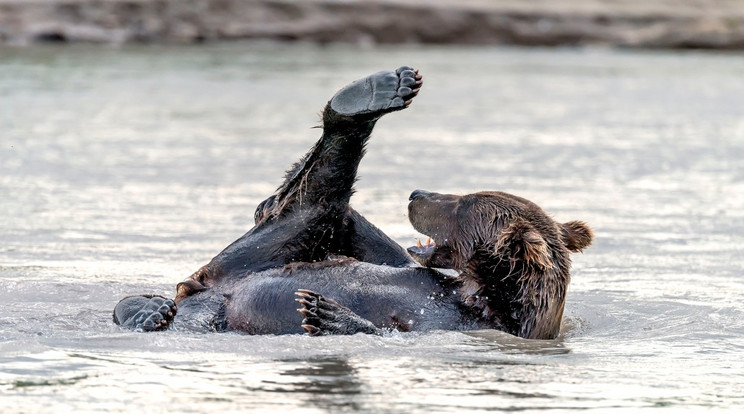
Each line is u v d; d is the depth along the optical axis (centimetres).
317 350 1428
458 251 1645
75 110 4375
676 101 5472
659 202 2942
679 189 3144
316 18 8281
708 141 4122
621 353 1492
